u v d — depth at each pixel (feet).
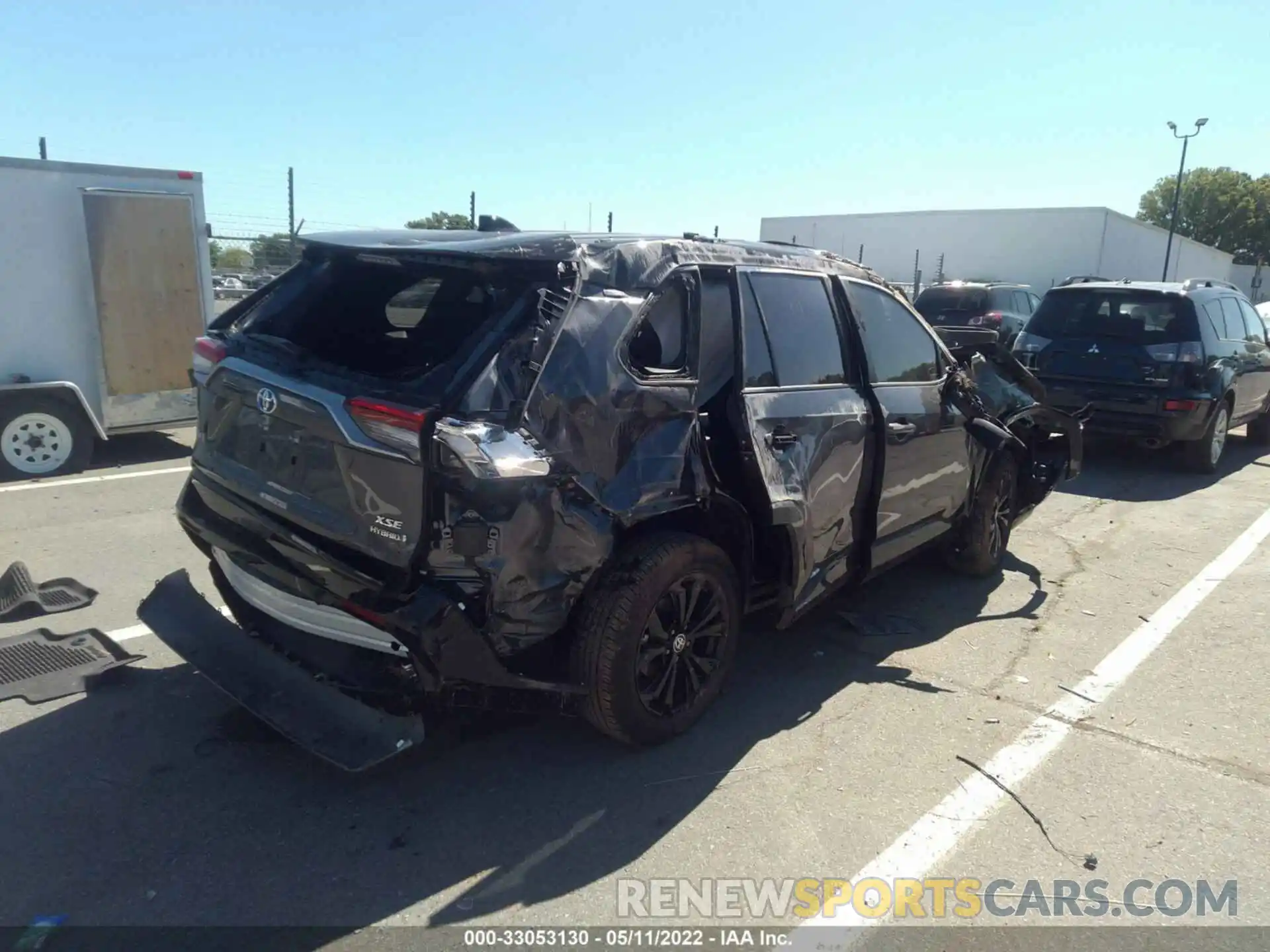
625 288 11.03
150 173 27.22
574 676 11.06
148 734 12.04
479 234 12.20
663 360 11.41
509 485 9.62
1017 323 56.59
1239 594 18.62
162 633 12.02
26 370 26.02
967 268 135.85
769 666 14.93
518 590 9.93
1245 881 9.91
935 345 16.93
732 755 12.10
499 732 12.45
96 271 26.50
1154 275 145.79
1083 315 30.60
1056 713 13.56
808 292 14.06
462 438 9.34
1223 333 31.07
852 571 14.96
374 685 10.36
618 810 10.82
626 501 10.66
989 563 19.16
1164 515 24.95
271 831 10.21
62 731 12.05
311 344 12.31
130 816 10.36
